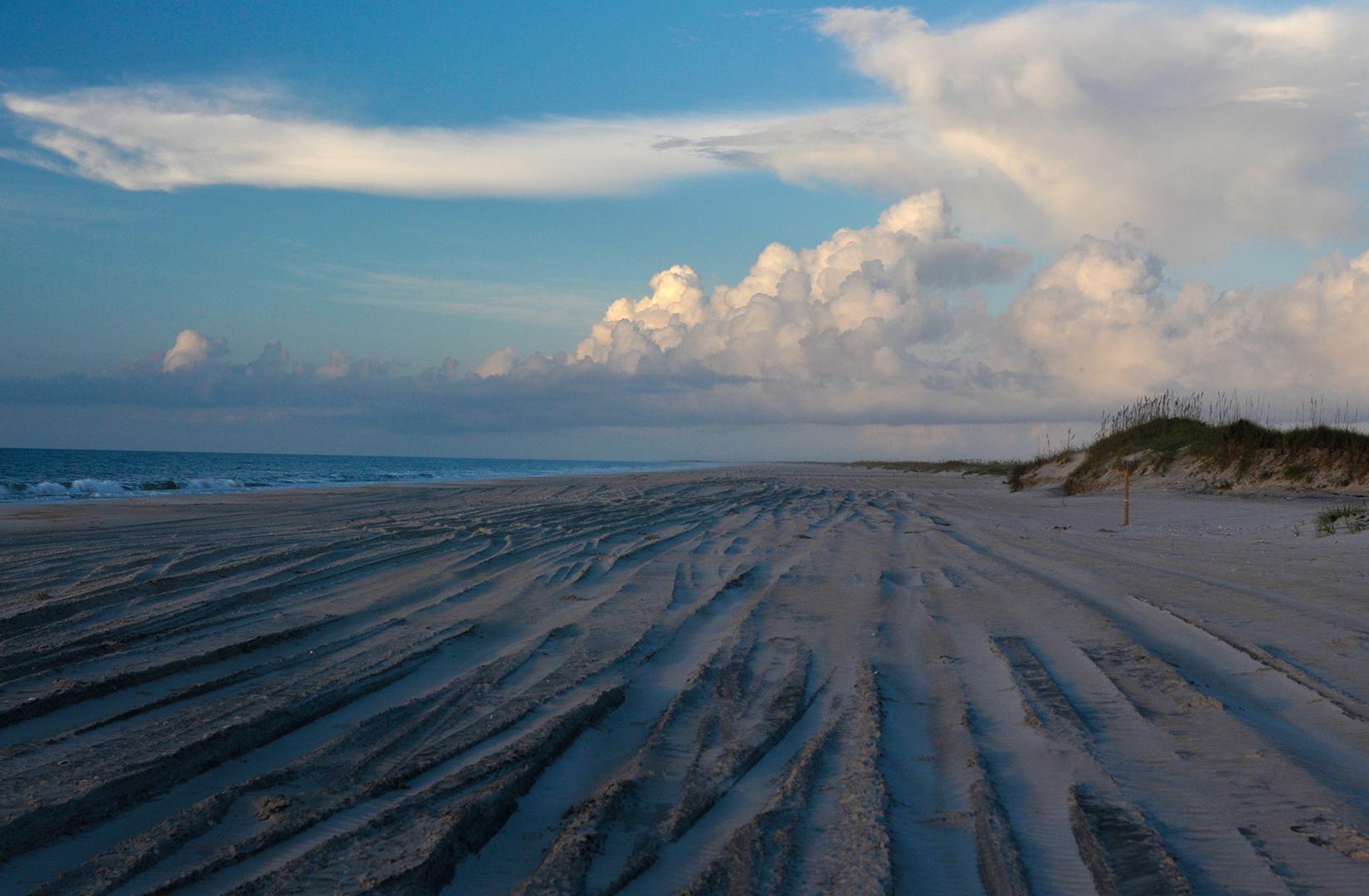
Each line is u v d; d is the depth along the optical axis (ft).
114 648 20.17
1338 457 68.23
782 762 13.85
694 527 50.06
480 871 10.34
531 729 15.08
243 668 18.94
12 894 9.51
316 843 10.73
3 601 25.67
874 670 19.21
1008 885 9.71
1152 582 29.73
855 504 73.36
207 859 10.34
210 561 33.40
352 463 357.20
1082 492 86.48
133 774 12.76
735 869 10.11
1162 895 9.43
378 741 14.58
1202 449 79.25
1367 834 10.77
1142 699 16.71
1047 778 12.91
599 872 10.16
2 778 12.59
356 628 23.06
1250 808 11.69
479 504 68.74
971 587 29.76
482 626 23.62
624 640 22.11
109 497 81.87
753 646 21.53
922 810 11.94
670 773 13.35
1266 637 21.20
